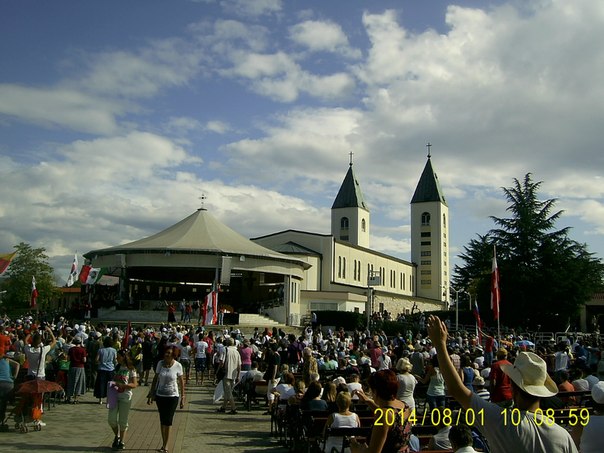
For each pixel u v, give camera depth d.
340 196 100.38
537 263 56.94
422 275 102.81
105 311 44.75
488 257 59.81
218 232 49.88
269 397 15.65
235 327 41.12
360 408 11.73
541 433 4.07
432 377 13.34
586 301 55.75
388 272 89.38
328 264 69.38
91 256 48.22
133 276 56.69
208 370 25.70
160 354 19.17
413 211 105.19
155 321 43.12
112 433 12.34
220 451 11.20
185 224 50.88
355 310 66.38
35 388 12.13
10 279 64.62
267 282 60.34
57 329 26.62
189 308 42.03
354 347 27.48
